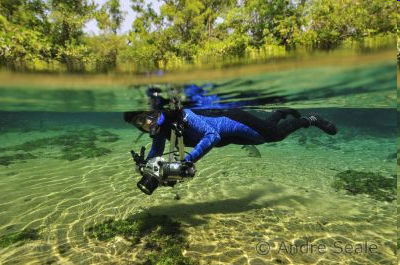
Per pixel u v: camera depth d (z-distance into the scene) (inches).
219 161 323.6
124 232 175.0
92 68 151.3
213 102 252.2
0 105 301.4
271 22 149.6
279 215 194.2
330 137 490.9
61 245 162.6
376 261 145.6
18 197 225.1
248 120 153.3
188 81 184.2
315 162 321.7
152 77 171.9
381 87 227.3
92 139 450.3
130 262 147.4
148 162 134.3
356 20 141.1
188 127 142.7
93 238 169.6
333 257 149.3
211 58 155.6
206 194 231.0
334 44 145.7
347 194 227.5
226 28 156.5
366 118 645.9
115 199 221.9
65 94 223.8
